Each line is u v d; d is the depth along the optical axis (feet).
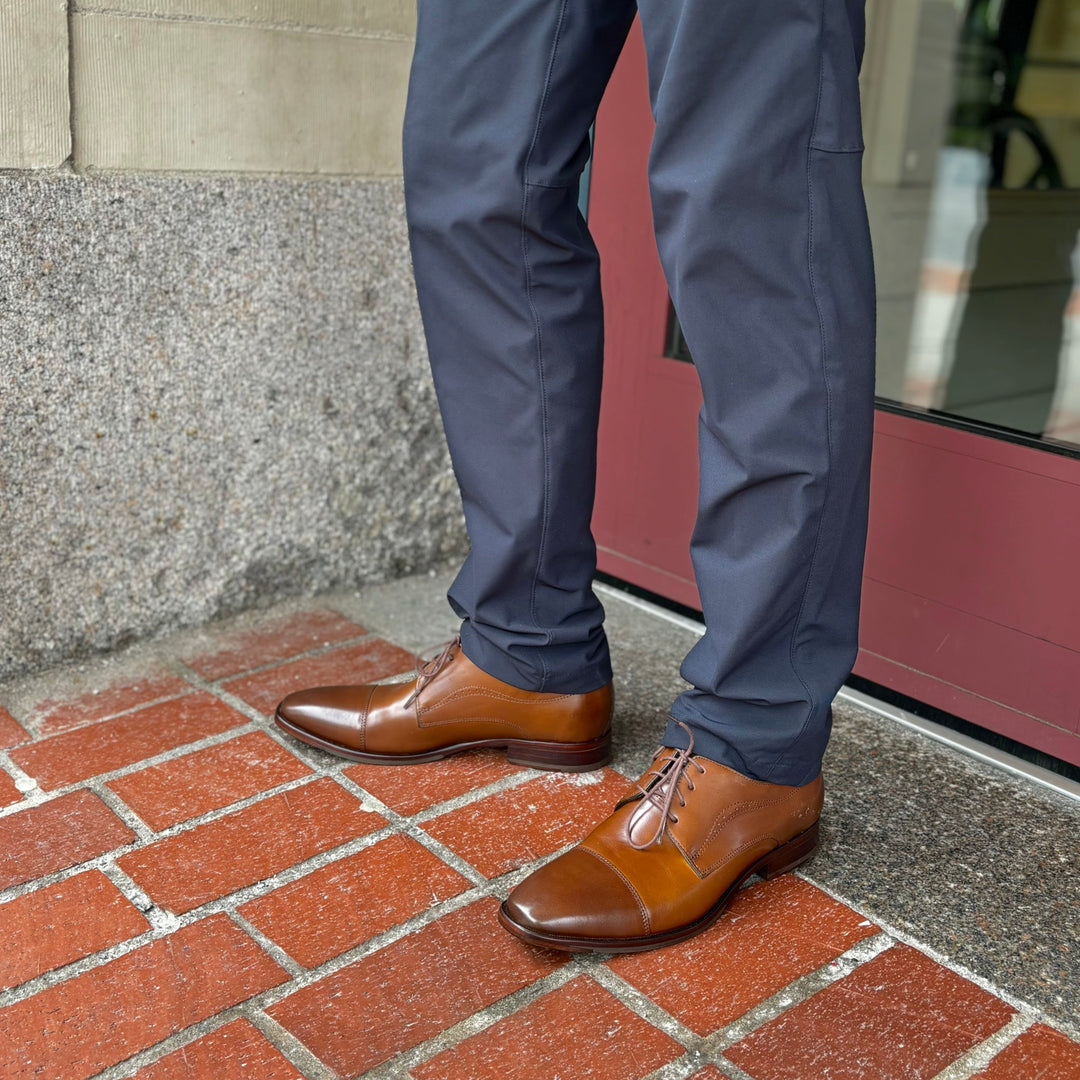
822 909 4.13
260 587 6.39
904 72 10.12
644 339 6.27
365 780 4.86
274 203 5.78
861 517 3.83
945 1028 3.58
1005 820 4.73
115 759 4.96
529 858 4.36
